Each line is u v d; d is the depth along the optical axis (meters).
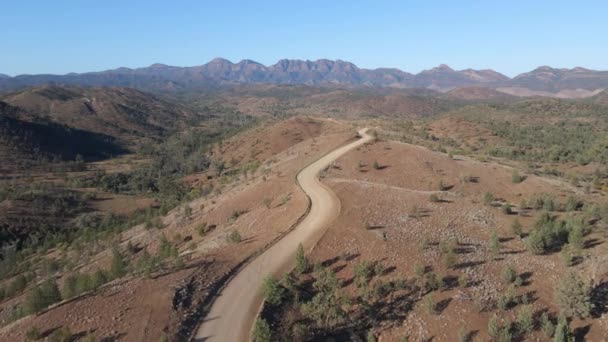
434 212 35.22
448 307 22.97
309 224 33.94
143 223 61.06
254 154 120.25
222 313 22.64
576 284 22.86
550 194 52.09
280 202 42.75
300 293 24.42
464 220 33.75
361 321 22.62
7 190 110.44
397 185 54.81
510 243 30.11
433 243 29.28
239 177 73.06
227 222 44.75
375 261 27.11
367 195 40.34
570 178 70.69
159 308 22.17
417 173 58.91
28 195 102.81
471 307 22.94
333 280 24.84
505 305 22.94
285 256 28.78
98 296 23.73
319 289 24.91
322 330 21.97
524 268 26.69
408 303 23.48
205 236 43.22
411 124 145.62
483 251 28.67
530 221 34.41
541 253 28.53
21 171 147.12
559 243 29.75
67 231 86.75
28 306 23.78
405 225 32.19
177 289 24.08
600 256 27.00
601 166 85.44
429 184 55.88
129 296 23.42
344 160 61.41
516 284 24.88
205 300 23.73
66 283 27.50
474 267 26.58
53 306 23.72
